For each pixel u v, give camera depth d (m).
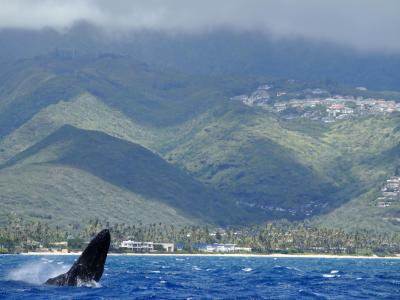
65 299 95.06
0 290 102.69
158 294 114.88
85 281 101.62
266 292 126.00
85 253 100.88
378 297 121.44
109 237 98.50
